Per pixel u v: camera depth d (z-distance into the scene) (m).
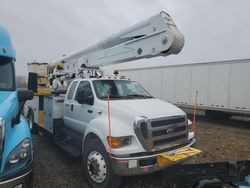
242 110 12.40
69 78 7.41
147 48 4.54
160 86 16.95
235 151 7.20
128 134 3.83
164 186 4.14
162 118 4.00
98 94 4.97
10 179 2.80
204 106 14.19
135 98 5.16
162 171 4.31
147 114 3.96
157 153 3.86
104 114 4.49
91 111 4.91
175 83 15.90
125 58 5.14
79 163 5.42
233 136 9.77
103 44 5.79
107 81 5.44
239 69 12.47
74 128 5.73
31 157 3.14
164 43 4.18
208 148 7.47
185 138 4.36
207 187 3.24
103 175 3.96
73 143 5.72
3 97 3.46
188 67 15.06
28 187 3.02
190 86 14.96
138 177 4.55
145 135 3.78
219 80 13.40
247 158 6.42
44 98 6.98
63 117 6.27
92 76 6.50
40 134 7.55
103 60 5.89
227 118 14.52
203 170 3.57
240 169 3.73
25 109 8.75
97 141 4.14
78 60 7.00
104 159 3.96
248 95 12.13
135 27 4.82
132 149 3.71
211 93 13.80
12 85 3.91
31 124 8.19
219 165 3.64
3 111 2.98
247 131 11.18
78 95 5.43
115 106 4.34
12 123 3.19
